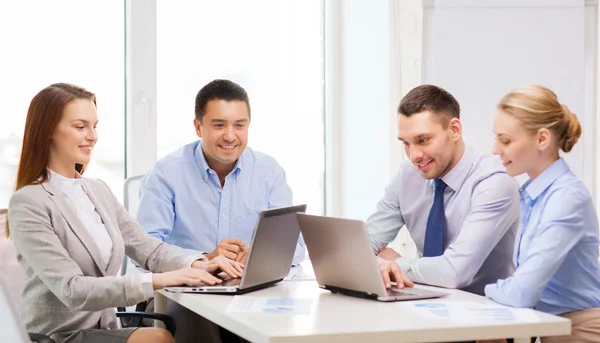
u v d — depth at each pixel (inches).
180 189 128.7
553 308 91.5
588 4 160.6
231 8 173.2
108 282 93.7
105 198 107.3
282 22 178.9
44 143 98.8
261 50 176.9
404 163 118.1
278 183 134.8
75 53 158.6
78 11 158.7
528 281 81.6
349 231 86.5
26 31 154.9
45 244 95.3
